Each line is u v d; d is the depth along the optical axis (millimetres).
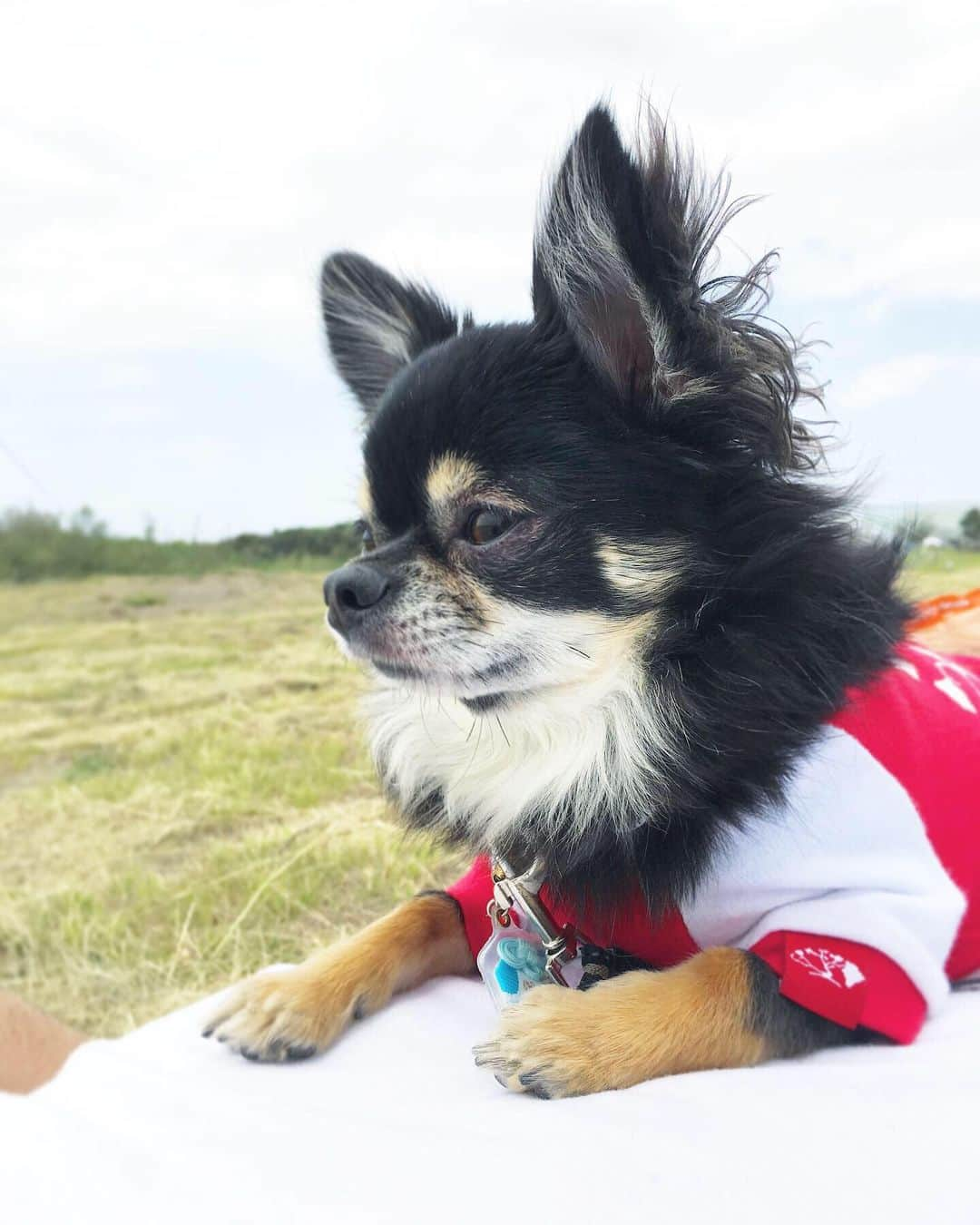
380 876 530
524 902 281
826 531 287
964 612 431
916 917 244
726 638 273
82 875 581
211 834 631
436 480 289
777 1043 238
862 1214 152
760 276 281
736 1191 157
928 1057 219
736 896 256
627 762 278
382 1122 188
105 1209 159
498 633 284
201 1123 185
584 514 280
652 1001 239
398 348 380
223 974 466
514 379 288
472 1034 251
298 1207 157
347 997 256
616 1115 187
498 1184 161
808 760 260
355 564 293
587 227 276
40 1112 185
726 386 275
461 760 316
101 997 466
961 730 280
